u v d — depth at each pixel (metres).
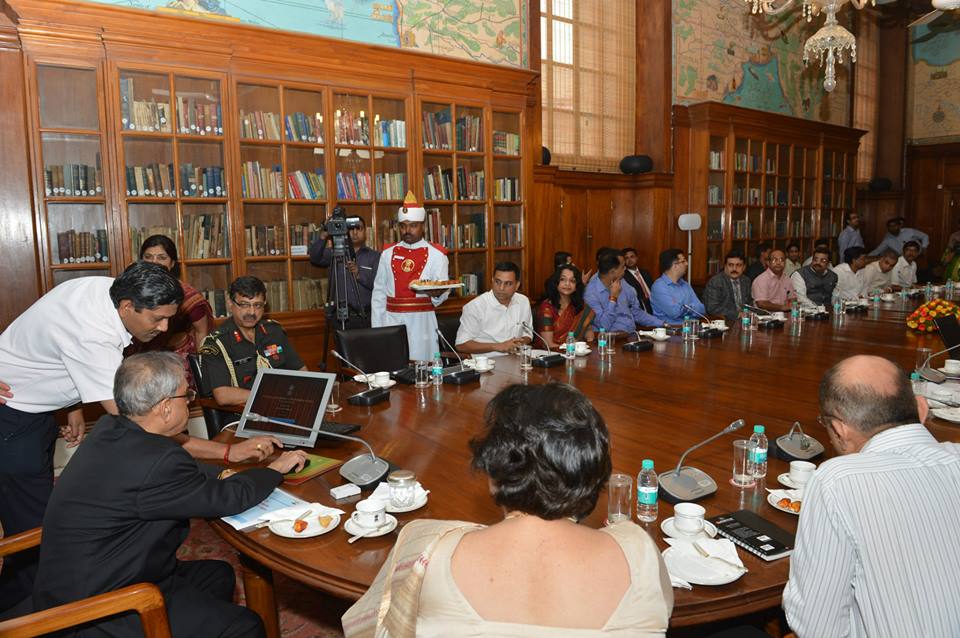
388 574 0.95
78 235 4.13
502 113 5.92
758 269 7.17
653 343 4.14
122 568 1.53
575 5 7.14
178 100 4.35
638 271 6.47
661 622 0.86
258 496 1.64
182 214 4.44
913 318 4.45
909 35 10.60
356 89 5.02
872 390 1.27
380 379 2.99
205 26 4.31
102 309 2.11
